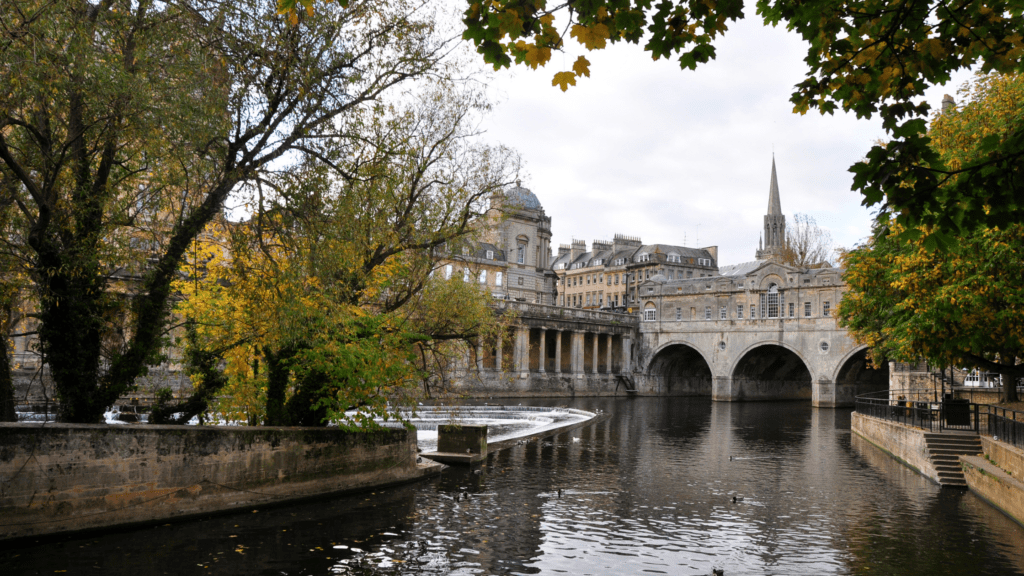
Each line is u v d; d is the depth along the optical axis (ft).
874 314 105.81
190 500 48.60
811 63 23.31
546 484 69.36
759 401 278.67
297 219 50.21
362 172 56.54
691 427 144.46
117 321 51.62
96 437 43.24
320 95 50.57
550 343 293.64
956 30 21.47
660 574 40.81
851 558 44.83
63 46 40.78
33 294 48.06
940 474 73.05
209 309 58.80
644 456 93.86
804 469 84.38
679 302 287.89
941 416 84.74
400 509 55.47
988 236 62.18
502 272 304.50
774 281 256.52
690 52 21.95
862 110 23.48
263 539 44.93
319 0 49.21
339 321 58.03
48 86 39.40
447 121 70.64
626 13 19.99
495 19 19.35
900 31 22.12
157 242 51.52
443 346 81.20
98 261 46.73
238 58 47.26
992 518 57.00
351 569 39.68
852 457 96.73
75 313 46.44
